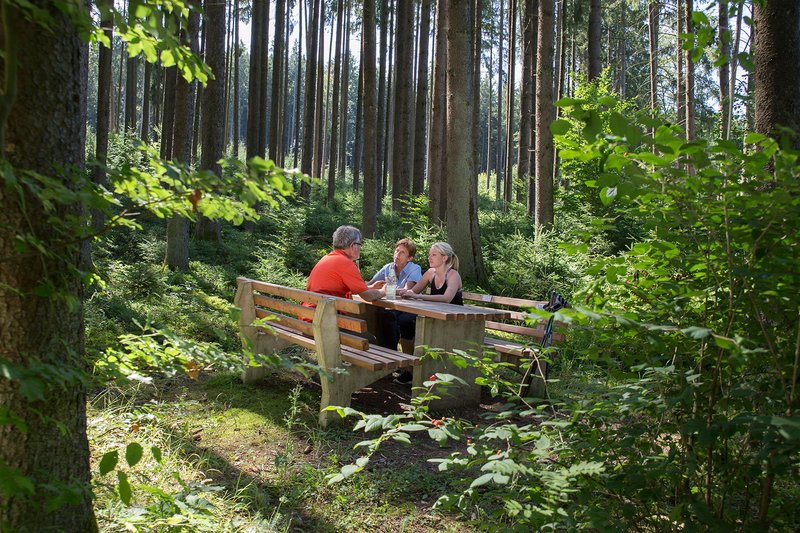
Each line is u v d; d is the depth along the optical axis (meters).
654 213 2.01
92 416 3.64
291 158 39.91
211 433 3.94
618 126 1.66
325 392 4.23
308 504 3.05
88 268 1.96
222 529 2.49
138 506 2.58
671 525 2.08
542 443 1.94
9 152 1.67
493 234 14.66
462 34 10.34
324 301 4.25
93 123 48.59
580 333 2.10
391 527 2.88
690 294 1.94
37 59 1.70
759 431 1.59
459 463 2.02
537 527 2.02
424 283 6.10
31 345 1.74
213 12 11.70
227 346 6.19
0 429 1.79
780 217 1.70
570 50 30.48
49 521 1.88
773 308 1.86
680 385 2.01
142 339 2.00
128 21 1.66
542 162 12.85
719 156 1.68
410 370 5.60
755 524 1.82
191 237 13.33
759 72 4.82
